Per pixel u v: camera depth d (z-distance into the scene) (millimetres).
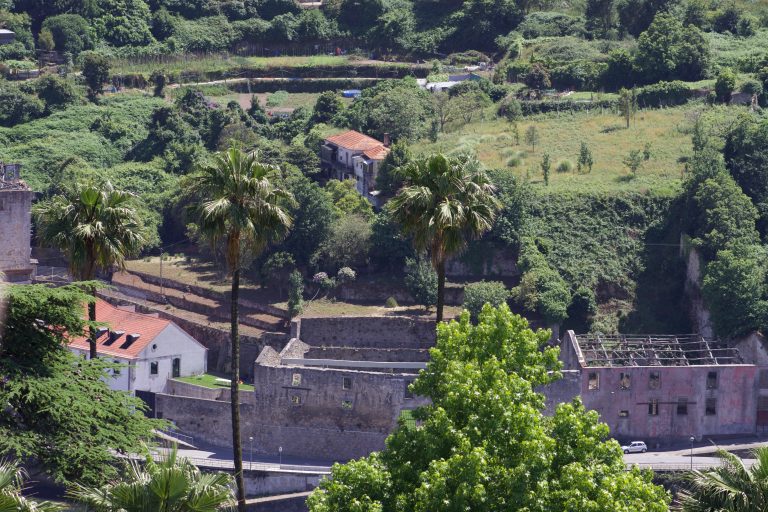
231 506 102438
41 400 112812
